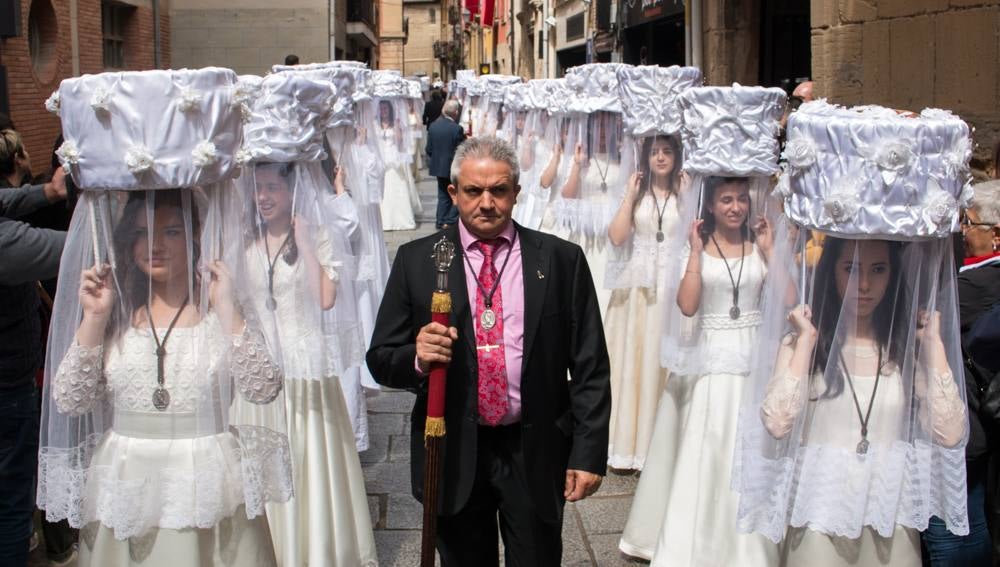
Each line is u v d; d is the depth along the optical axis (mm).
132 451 3297
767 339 3527
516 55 38062
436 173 15758
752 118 4840
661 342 5051
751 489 3482
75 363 3275
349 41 35094
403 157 15883
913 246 3332
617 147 7344
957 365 3396
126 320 3334
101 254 3312
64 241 3846
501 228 3572
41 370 4836
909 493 3373
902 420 3377
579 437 3562
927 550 3725
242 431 3473
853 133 3189
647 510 5117
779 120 4980
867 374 3408
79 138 3223
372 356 3635
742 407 3707
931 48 7754
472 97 19797
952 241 3398
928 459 3354
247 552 3393
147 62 20781
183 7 22859
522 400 3486
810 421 3434
